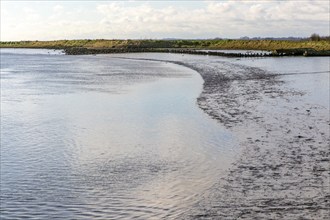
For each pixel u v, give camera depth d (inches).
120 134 820.6
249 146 701.9
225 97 1254.3
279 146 695.7
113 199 491.2
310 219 419.2
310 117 929.5
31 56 4872.0
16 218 442.0
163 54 4756.4
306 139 737.0
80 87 1585.9
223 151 681.0
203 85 1578.5
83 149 714.2
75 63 3312.0
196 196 492.1
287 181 527.8
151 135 807.7
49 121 948.6
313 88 1433.3
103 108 1111.0
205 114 994.1
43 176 573.9
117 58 4111.7
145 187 528.4
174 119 949.8
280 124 863.7
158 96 1314.0
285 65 2581.2
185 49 6063.0
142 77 1978.3
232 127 848.3
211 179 549.0
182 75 2048.5
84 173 587.2
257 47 6190.9
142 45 7603.4
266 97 1240.2
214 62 2992.1
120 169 604.4
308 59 3277.6
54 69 2623.0
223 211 445.7
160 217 438.6
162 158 655.1
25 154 681.6
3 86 1631.4
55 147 725.9
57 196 501.0
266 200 469.7
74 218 441.1
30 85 1667.1
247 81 1694.1
